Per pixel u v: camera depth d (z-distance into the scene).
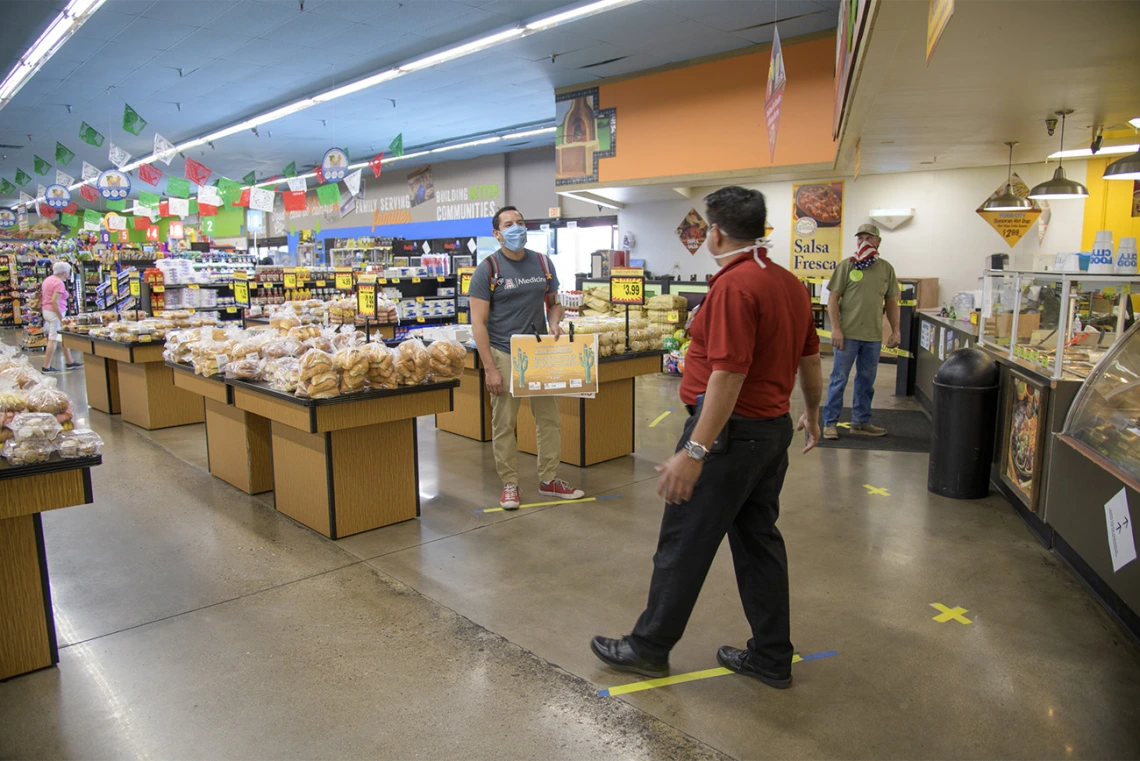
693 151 9.73
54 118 13.52
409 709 2.21
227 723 2.15
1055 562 3.28
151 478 4.66
